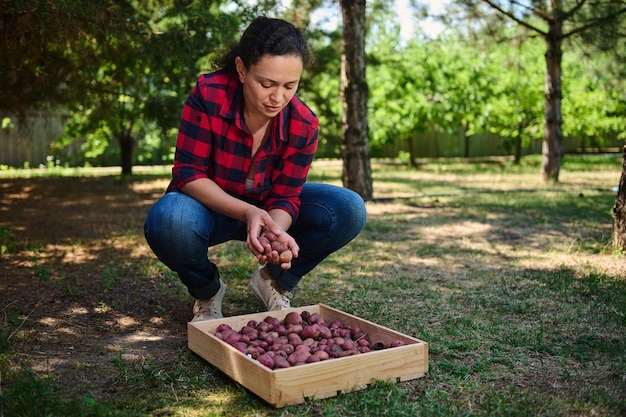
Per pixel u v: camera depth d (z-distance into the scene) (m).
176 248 2.63
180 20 5.51
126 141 12.30
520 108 13.91
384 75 13.75
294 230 3.00
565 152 19.34
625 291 3.50
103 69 7.02
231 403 2.11
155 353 2.60
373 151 16.03
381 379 2.22
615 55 10.56
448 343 2.69
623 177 4.58
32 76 6.21
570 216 6.54
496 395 2.14
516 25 10.52
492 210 7.05
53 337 2.80
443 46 13.72
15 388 2.11
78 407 2.03
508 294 3.52
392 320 3.05
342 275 4.01
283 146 2.69
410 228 5.89
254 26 2.37
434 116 13.95
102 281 3.80
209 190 2.58
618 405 2.04
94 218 6.65
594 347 2.64
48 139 15.28
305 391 2.08
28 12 4.00
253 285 3.12
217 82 2.57
